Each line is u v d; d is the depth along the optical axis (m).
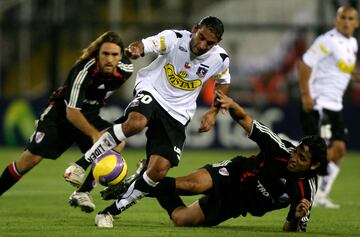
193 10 76.88
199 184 25.78
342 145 37.28
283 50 73.88
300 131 71.62
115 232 24.27
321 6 71.75
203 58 25.58
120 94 73.19
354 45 38.41
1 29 74.44
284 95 72.94
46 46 76.38
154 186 25.06
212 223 26.48
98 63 27.50
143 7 77.06
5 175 29.23
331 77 37.56
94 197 38.00
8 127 70.75
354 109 71.88
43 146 28.84
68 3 75.25
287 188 25.06
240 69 74.56
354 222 30.05
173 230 25.25
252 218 30.83
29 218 29.02
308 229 27.11
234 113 25.08
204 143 71.12
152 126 25.52
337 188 46.09
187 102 25.91
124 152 68.19
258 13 77.38
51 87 71.81
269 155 24.95
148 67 26.03
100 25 72.75
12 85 75.75
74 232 24.23
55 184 44.81
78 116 27.28
